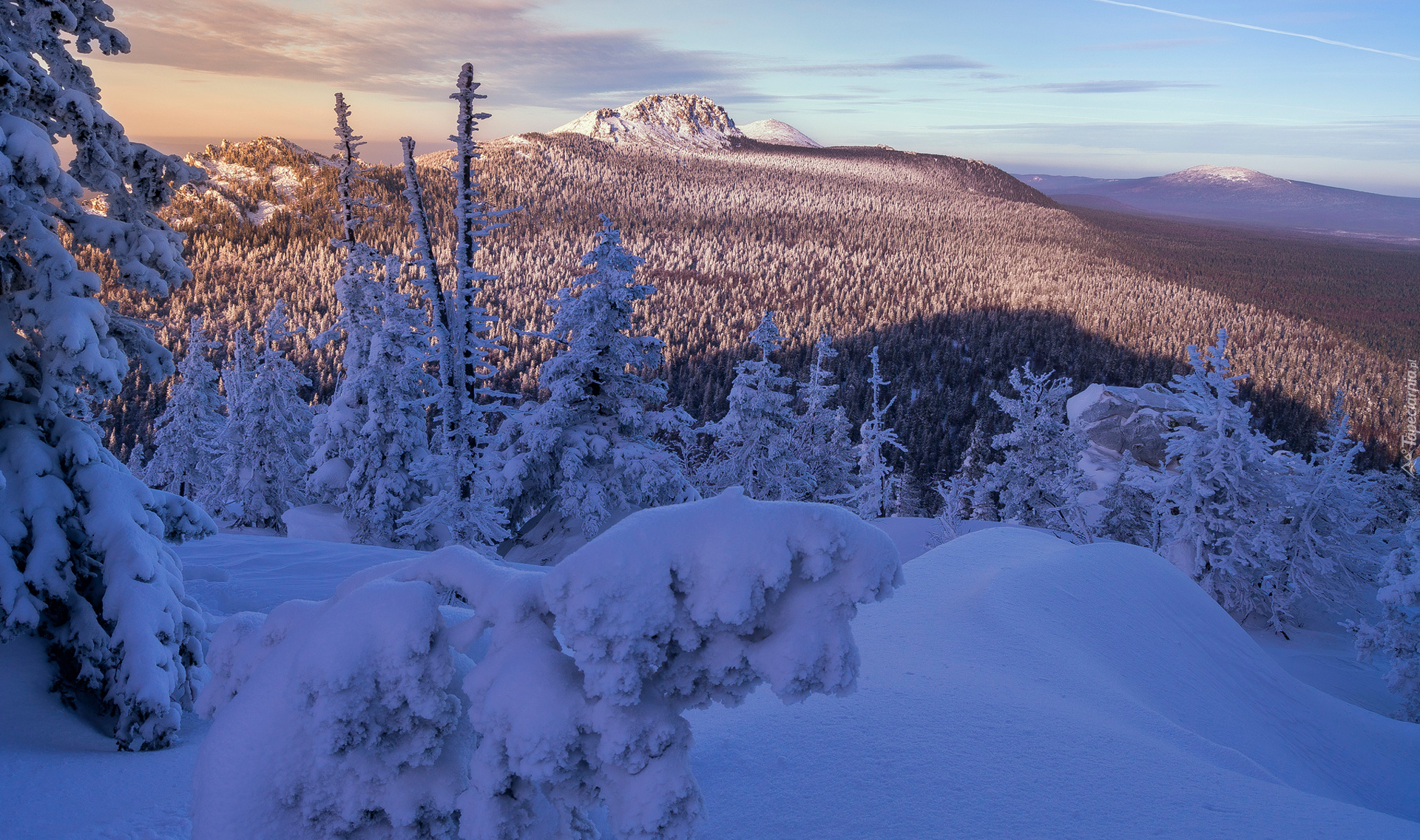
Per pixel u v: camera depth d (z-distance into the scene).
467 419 17.11
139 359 7.92
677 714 2.73
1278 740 9.94
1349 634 30.58
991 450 48.06
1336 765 10.30
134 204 7.68
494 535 17.12
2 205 6.73
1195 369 31.50
